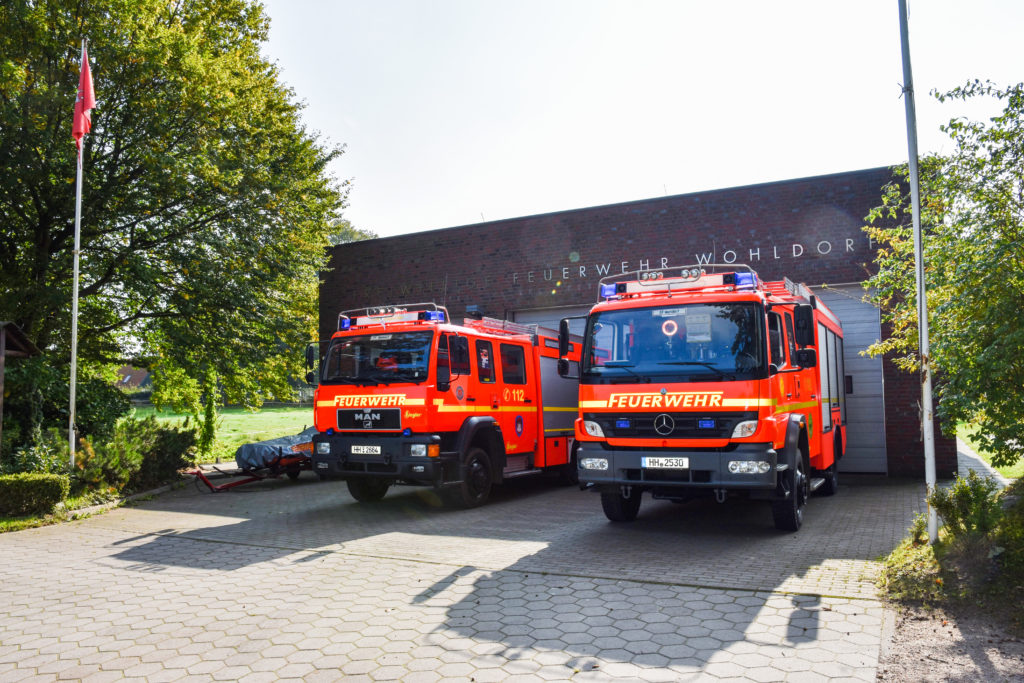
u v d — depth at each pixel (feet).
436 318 35.22
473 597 19.11
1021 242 19.30
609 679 13.43
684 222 50.78
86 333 57.36
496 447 37.40
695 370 24.73
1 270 50.44
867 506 34.06
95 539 28.58
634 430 25.38
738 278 25.81
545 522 31.04
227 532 29.81
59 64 49.14
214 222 57.98
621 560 23.04
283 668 14.32
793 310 27.86
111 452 40.29
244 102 56.90
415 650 15.20
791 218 47.62
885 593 18.26
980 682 12.92
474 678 13.60
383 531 29.53
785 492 25.44
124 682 13.78
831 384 37.14
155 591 20.51
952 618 16.22
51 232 53.26
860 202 45.88
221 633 16.60
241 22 67.51
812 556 22.98
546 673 13.79
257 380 67.92
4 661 15.02
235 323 57.88
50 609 18.78
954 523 20.22
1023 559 17.58
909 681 13.05
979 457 59.62
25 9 46.19
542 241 56.13
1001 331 18.89
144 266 52.24
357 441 33.55
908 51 22.09
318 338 66.23
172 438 46.80
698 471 24.29
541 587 19.92
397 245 62.75
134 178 53.88
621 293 27.81
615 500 29.01
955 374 21.24
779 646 14.92
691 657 14.44
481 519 32.14
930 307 24.73
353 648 15.39
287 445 48.42
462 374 35.09
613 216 53.36
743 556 23.24
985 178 21.58
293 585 20.89
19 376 43.78
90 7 48.85
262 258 59.77
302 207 62.28
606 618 17.08
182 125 53.21
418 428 32.65
